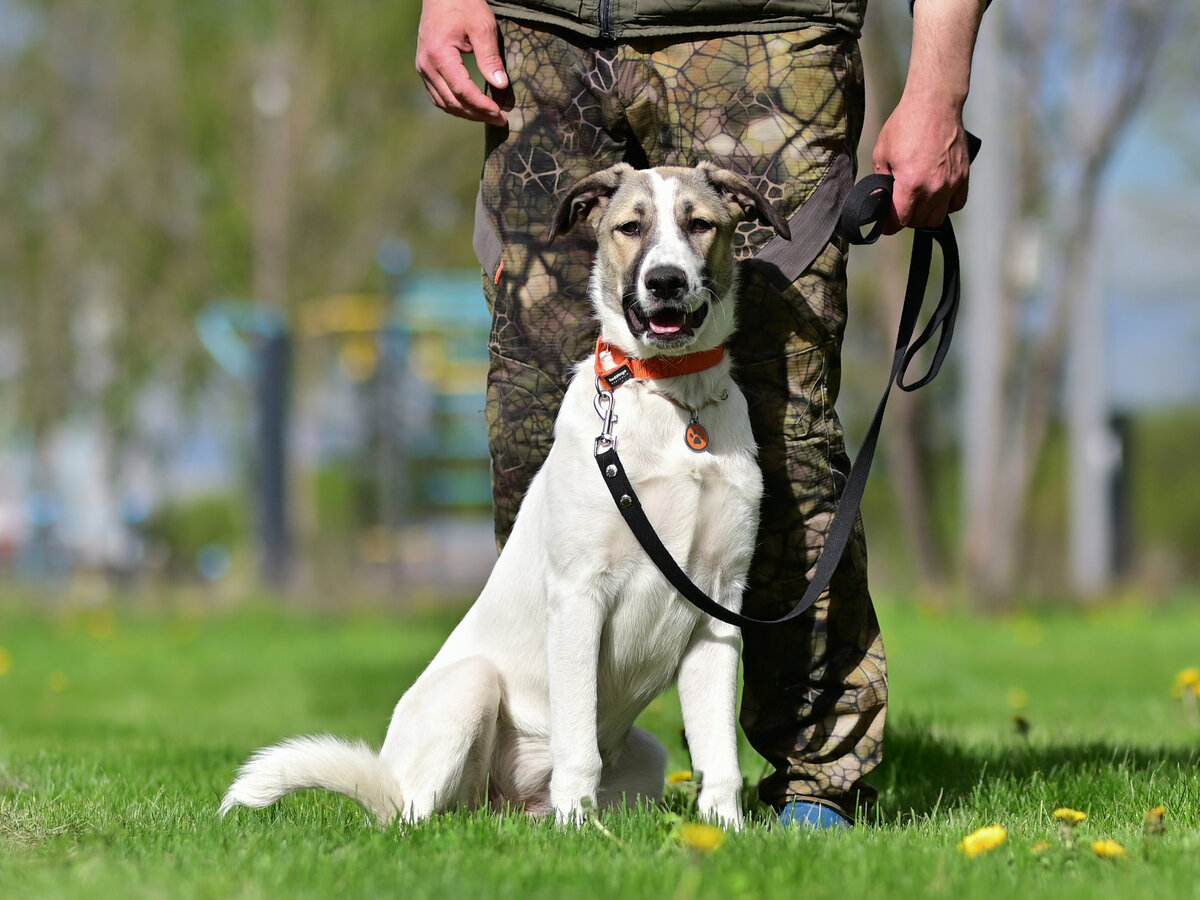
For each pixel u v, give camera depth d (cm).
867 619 571
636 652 545
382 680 1380
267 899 399
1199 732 871
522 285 577
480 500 2939
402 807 549
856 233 535
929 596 2511
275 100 3484
